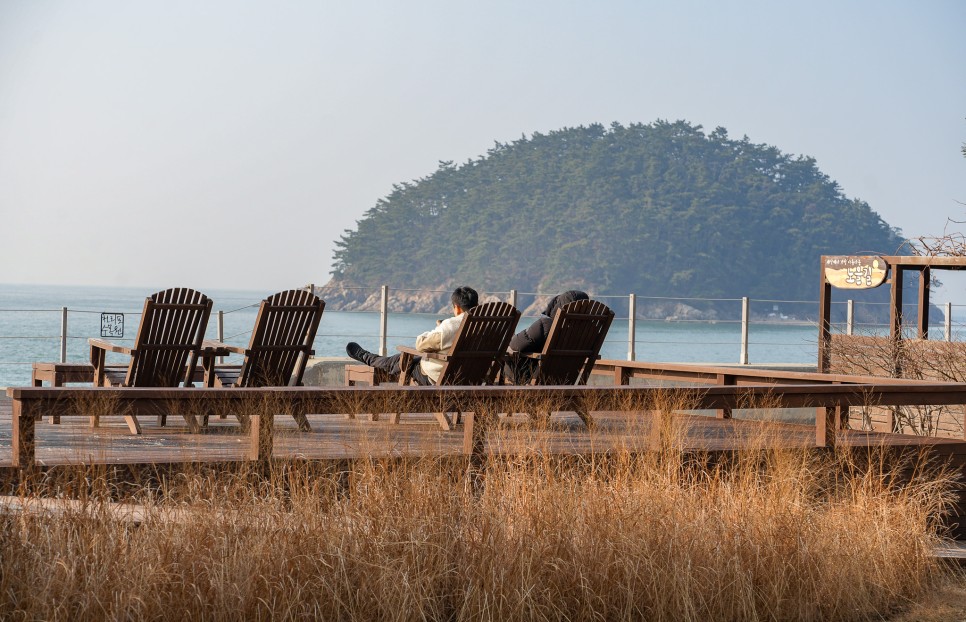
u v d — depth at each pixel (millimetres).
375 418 8141
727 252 185375
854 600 8102
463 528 7168
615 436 8570
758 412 14555
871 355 15641
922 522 9148
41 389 6891
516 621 6832
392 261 196125
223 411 7359
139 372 9594
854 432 11289
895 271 15672
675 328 157500
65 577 6098
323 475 7543
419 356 10984
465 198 196875
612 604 7246
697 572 7531
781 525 8102
